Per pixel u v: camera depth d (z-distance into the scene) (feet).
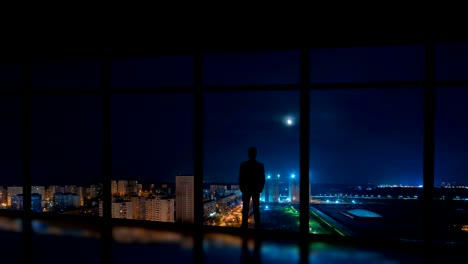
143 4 15.49
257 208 17.80
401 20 14.29
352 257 13.71
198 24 15.85
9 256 13.89
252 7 14.96
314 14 14.74
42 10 16.28
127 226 19.48
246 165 17.71
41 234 17.65
